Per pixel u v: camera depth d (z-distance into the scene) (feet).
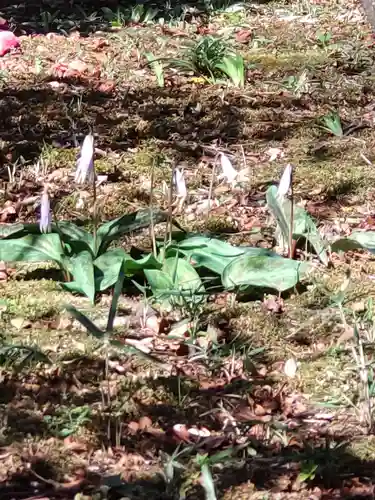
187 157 22.15
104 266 16.07
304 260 17.11
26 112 24.29
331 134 23.58
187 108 24.98
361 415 12.62
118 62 28.68
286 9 34.99
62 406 12.80
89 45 30.17
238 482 11.34
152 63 28.02
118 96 25.76
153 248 16.15
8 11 34.81
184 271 15.71
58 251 16.11
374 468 11.67
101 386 13.26
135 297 15.81
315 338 14.66
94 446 12.02
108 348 13.67
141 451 11.92
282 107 25.35
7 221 18.81
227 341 14.58
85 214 19.11
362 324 14.92
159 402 12.99
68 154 21.91
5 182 20.40
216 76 27.66
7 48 29.14
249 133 23.57
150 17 33.30
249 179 20.88
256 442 12.07
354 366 13.74
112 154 21.97
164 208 19.42
